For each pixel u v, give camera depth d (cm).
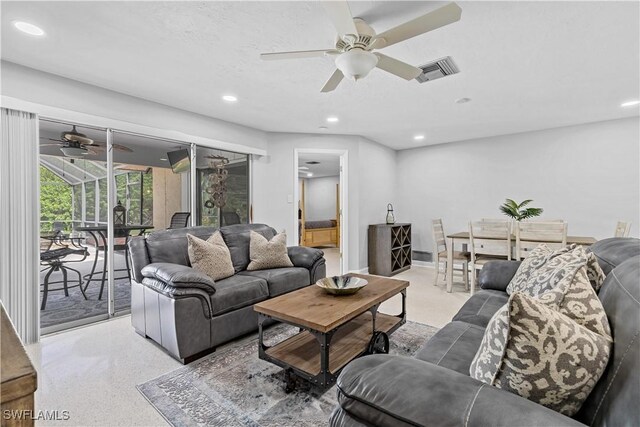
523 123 436
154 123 347
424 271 548
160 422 161
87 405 174
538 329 79
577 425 64
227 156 437
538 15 191
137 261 266
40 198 277
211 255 284
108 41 222
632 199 407
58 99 277
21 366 58
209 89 312
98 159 316
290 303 207
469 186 539
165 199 366
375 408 80
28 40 220
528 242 354
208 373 207
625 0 177
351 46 184
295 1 179
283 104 358
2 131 247
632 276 99
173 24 202
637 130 403
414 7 187
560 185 457
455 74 276
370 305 210
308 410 170
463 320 181
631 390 69
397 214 622
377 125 449
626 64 256
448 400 75
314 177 1051
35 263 261
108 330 281
